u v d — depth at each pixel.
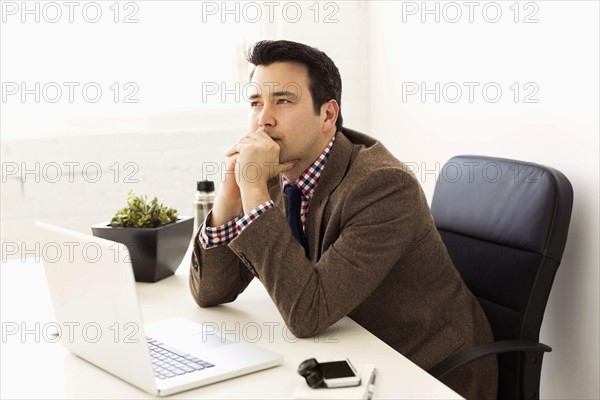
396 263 1.89
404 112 3.18
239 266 1.87
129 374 1.37
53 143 3.18
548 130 2.27
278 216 1.69
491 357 1.93
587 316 2.15
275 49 1.83
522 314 1.92
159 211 2.10
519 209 1.95
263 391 1.34
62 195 3.22
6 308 1.88
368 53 3.46
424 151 3.04
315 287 1.66
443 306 1.92
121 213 2.09
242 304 1.89
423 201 1.88
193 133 3.33
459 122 2.76
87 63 3.27
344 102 3.47
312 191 1.90
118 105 3.31
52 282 1.54
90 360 1.49
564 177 1.93
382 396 1.31
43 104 3.24
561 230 1.90
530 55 2.33
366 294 1.71
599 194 2.08
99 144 3.24
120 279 1.31
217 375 1.38
